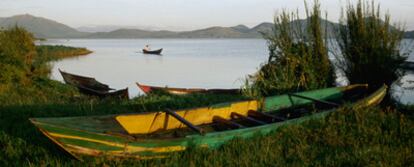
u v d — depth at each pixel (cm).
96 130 592
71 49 6019
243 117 860
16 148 675
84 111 991
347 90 1140
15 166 604
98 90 1545
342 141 730
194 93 1309
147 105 1089
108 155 604
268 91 1212
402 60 1295
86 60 4334
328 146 718
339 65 1339
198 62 3869
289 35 1272
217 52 6450
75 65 3562
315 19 1252
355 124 816
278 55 1284
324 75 1241
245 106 919
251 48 8688
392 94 1392
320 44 1244
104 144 593
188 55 5431
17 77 1440
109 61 4159
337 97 1116
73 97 1339
